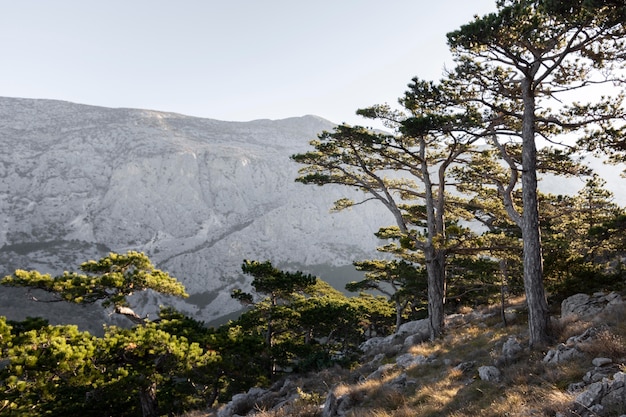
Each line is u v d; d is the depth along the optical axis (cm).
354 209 16100
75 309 9669
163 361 1546
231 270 12681
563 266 2000
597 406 552
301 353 2577
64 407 1728
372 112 2052
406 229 2272
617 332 952
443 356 1473
